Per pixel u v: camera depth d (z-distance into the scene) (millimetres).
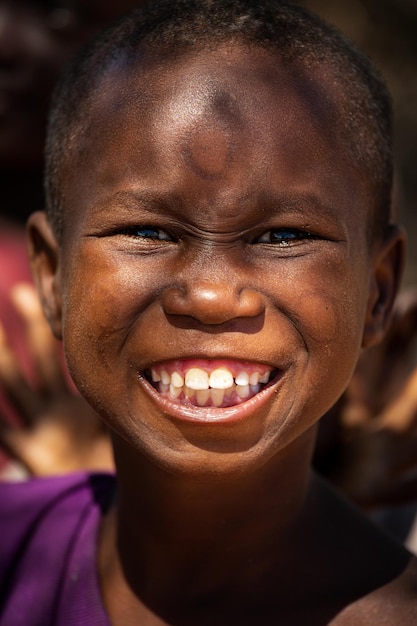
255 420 1588
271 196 1585
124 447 1771
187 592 1831
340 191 1658
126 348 1613
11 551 2090
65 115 1823
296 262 1602
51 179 1904
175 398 1598
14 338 3443
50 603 1972
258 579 1812
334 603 1757
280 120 1615
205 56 1664
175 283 1574
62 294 1771
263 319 1569
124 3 4023
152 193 1588
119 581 1911
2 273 3594
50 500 2160
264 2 1845
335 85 1720
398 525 2961
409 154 7941
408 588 1734
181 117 1598
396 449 2752
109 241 1638
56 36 3961
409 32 8188
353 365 1687
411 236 7297
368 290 1790
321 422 2654
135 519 1843
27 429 2922
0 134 3977
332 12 8148
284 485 1793
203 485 1721
